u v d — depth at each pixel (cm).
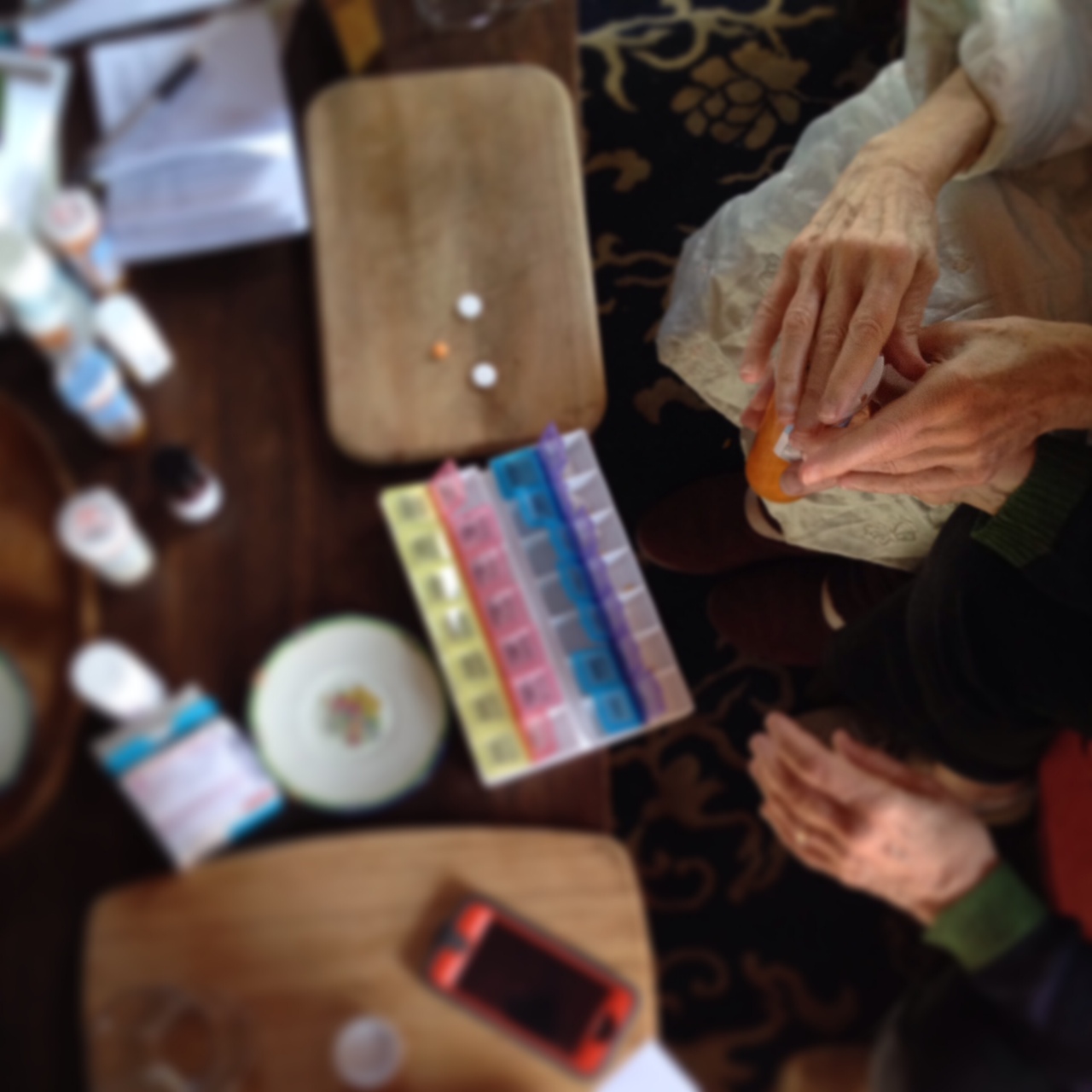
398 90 95
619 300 89
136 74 101
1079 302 65
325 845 85
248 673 89
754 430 68
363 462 92
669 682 83
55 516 92
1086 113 66
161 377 95
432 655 89
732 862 100
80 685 82
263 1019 82
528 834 85
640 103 90
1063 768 87
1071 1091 83
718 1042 101
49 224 90
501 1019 82
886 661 79
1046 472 62
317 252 93
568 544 86
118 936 83
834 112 77
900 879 85
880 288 59
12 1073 82
